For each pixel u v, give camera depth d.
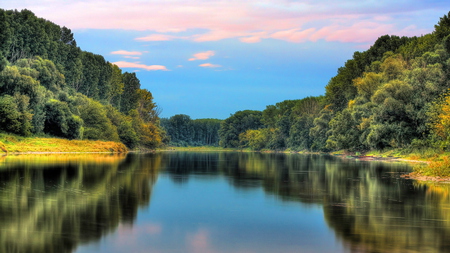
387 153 87.62
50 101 103.25
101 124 124.25
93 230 17.02
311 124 155.50
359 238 16.33
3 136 84.94
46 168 42.78
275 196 26.66
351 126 102.75
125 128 139.00
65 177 34.50
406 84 76.19
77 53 137.88
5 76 92.00
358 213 21.12
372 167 54.72
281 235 16.78
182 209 21.88
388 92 77.31
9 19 110.88
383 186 31.98
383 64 101.25
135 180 34.47
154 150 160.88
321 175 41.78
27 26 116.06
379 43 130.75
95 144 109.69
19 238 15.55
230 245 15.38
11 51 114.06
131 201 23.81
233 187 31.20
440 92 72.94
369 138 81.56
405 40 126.31
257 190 29.55
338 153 124.25
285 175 41.78
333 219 19.62
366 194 27.62
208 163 64.06
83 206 21.75
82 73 140.38
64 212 20.08
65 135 107.88
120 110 181.50
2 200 22.70
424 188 30.69
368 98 101.88
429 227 18.00
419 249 14.87
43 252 14.08
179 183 33.44
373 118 80.38
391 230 17.47
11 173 36.59
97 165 50.62
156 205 22.88
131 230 17.22
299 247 15.18
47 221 18.16
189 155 106.94
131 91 190.38
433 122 68.75
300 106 175.12
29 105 96.56
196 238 16.25
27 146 85.12
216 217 19.97
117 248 14.77
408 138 77.12
